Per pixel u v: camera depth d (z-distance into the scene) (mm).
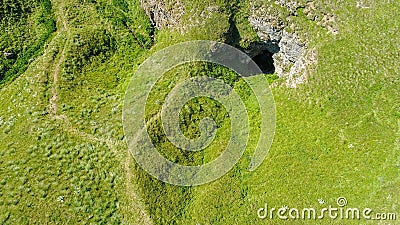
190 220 33062
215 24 37656
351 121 34469
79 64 38938
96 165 33500
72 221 31375
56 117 35781
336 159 33500
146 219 31688
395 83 34594
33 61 39812
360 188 32125
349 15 36031
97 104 36781
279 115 36531
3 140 34844
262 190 33781
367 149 33281
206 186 34531
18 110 36438
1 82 39344
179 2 38844
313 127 35062
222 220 32688
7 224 30969
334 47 35969
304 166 33812
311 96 36062
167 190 33625
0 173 32969
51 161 33562
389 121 33938
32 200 31875
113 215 31828
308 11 36469
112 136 34750
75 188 32438
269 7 36969
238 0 37812
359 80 35094
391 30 35469
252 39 38469
